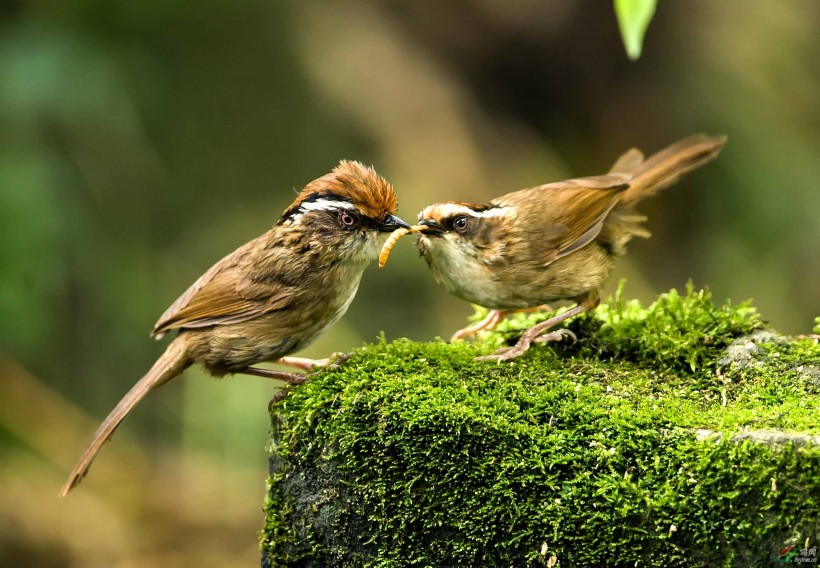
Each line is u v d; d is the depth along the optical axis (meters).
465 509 6.49
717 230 14.87
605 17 16.02
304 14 16.31
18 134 12.50
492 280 8.25
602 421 6.42
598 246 8.61
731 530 5.99
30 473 13.22
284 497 6.98
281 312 8.01
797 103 15.14
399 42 16.28
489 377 7.17
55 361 13.87
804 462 5.80
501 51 16.42
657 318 8.02
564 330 7.95
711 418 6.49
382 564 6.69
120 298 13.94
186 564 12.70
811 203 14.48
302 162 15.93
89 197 13.87
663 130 15.98
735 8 15.50
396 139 15.52
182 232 15.23
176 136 15.63
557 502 6.32
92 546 12.88
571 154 16.58
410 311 14.60
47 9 13.20
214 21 15.97
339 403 6.78
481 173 15.41
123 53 14.07
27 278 11.87
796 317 14.25
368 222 8.04
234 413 13.02
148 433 14.34
